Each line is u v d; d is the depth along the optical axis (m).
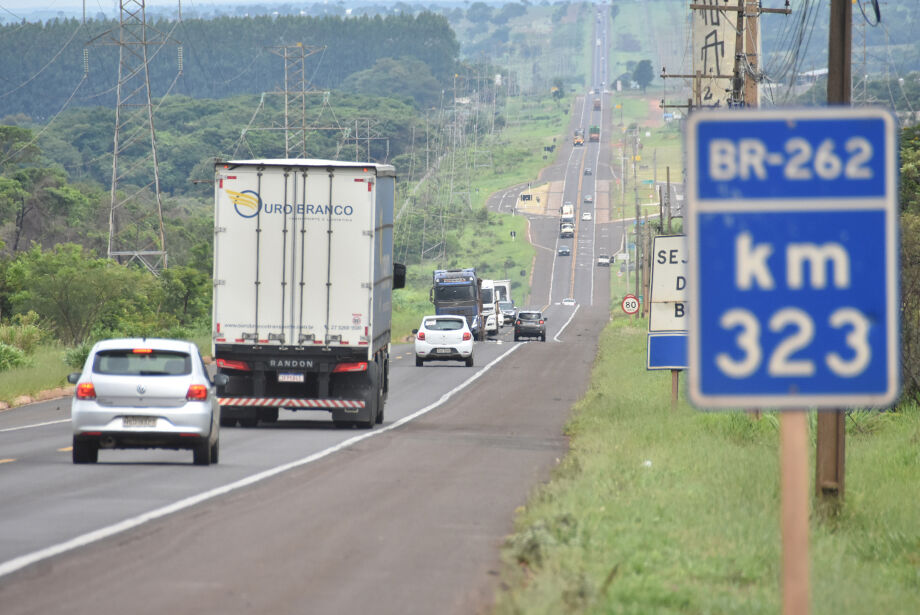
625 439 75.88
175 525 44.03
